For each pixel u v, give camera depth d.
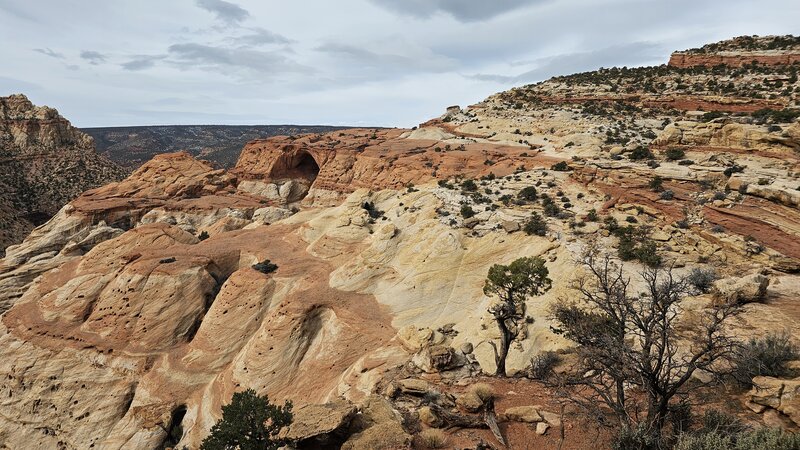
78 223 69.12
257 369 34.19
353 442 14.09
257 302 40.53
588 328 16.11
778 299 23.50
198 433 32.28
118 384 37.50
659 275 28.83
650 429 11.76
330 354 34.16
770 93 65.88
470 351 25.70
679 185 37.47
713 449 10.56
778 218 29.75
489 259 37.78
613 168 43.09
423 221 45.09
